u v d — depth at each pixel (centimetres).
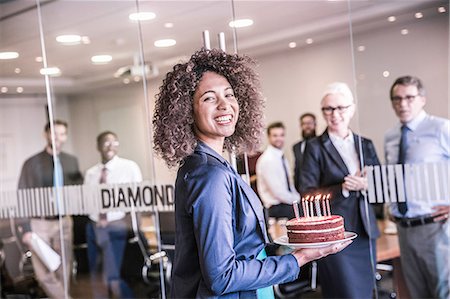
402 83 342
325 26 378
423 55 334
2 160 500
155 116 246
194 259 230
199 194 218
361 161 366
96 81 459
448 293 330
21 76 491
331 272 383
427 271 338
